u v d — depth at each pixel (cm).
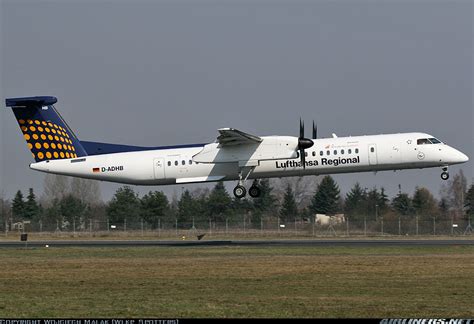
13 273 8812
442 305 6100
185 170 13450
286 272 8488
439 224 18362
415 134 13112
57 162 13725
